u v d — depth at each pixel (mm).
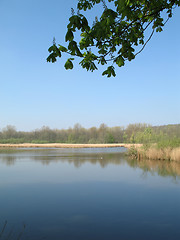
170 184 10453
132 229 5848
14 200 8375
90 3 2898
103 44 3094
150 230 5777
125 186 10250
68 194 9109
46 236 5438
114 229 5832
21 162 19703
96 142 73125
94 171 14453
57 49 2771
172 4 2990
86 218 6621
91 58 3133
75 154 29297
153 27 3285
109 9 2520
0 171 14852
